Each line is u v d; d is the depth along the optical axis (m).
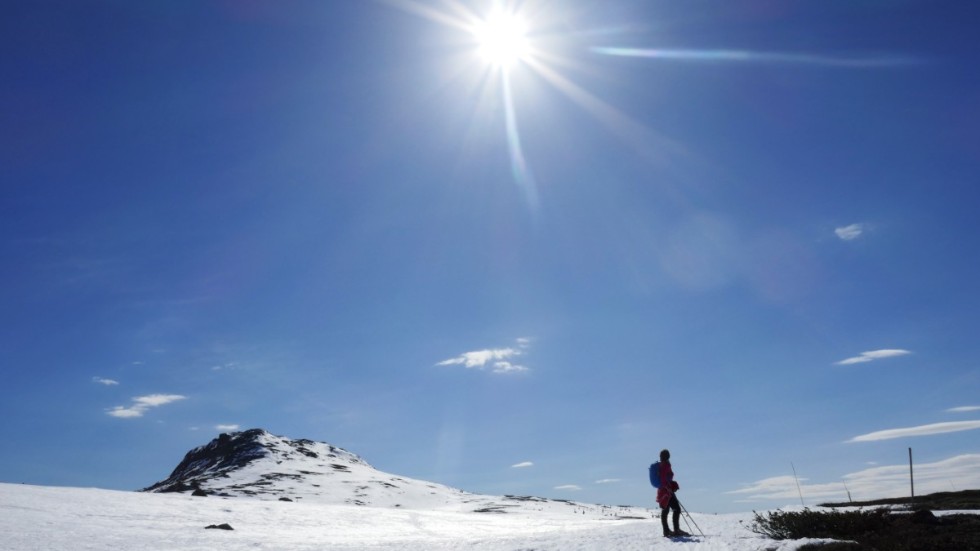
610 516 130.75
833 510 17.23
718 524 20.95
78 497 62.66
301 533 52.62
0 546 31.73
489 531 64.19
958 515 15.86
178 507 65.38
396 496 156.88
